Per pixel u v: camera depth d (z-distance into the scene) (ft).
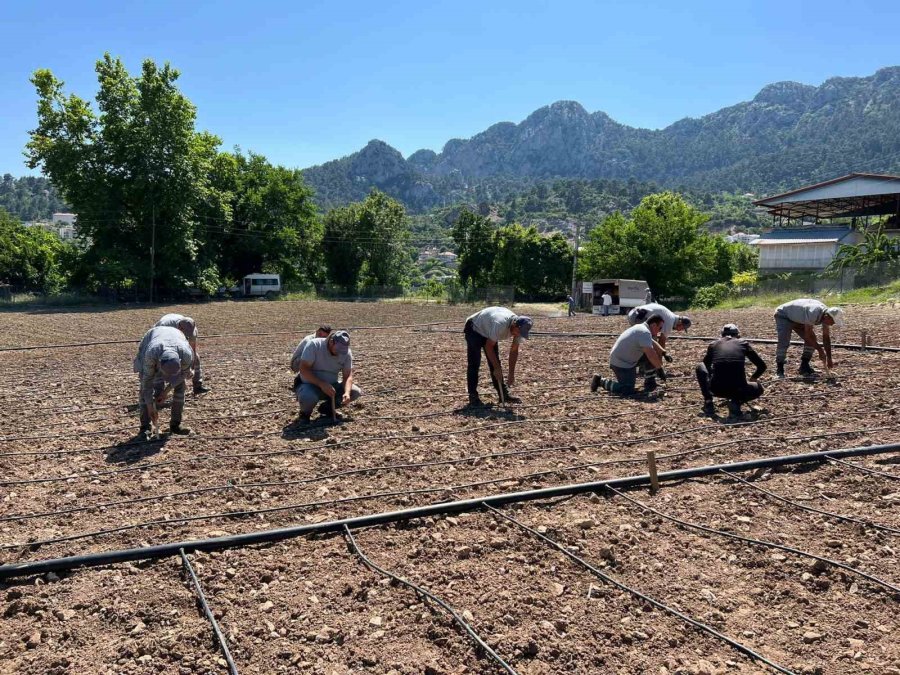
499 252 213.66
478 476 19.83
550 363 40.52
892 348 38.47
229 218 166.20
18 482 19.95
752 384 25.29
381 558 14.69
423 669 10.73
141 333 78.79
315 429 25.53
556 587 13.10
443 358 44.73
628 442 22.58
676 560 14.12
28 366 48.55
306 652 11.25
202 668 10.86
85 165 141.38
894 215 152.35
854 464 19.25
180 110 142.51
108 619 12.44
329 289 196.13
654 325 30.66
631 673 10.44
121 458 22.26
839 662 10.55
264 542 15.53
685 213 190.60
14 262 187.42
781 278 112.78
